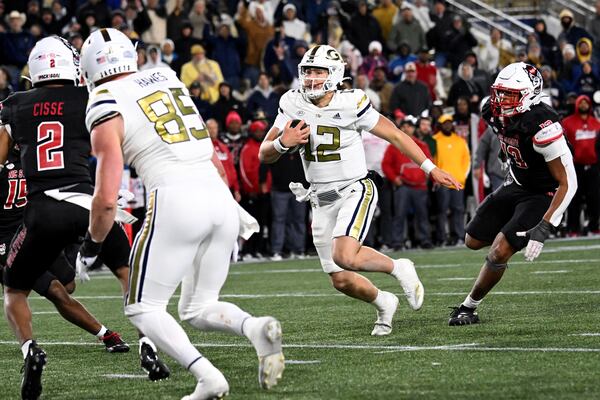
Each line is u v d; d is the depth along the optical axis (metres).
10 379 20.12
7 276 19.48
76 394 18.25
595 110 57.94
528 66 23.42
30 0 59.62
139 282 16.30
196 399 16.05
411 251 51.56
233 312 16.41
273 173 50.34
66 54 20.45
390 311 23.36
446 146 51.97
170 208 16.14
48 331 27.52
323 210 23.22
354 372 18.73
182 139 16.55
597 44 73.25
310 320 26.91
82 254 16.56
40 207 19.39
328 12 66.62
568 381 16.92
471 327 23.78
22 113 20.03
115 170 16.02
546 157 23.08
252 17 63.16
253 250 51.78
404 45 64.56
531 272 36.47
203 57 57.69
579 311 25.53
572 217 54.94
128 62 17.12
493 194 24.86
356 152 22.98
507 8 80.31
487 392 16.42
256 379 18.69
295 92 23.17
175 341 16.11
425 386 17.14
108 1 60.91
